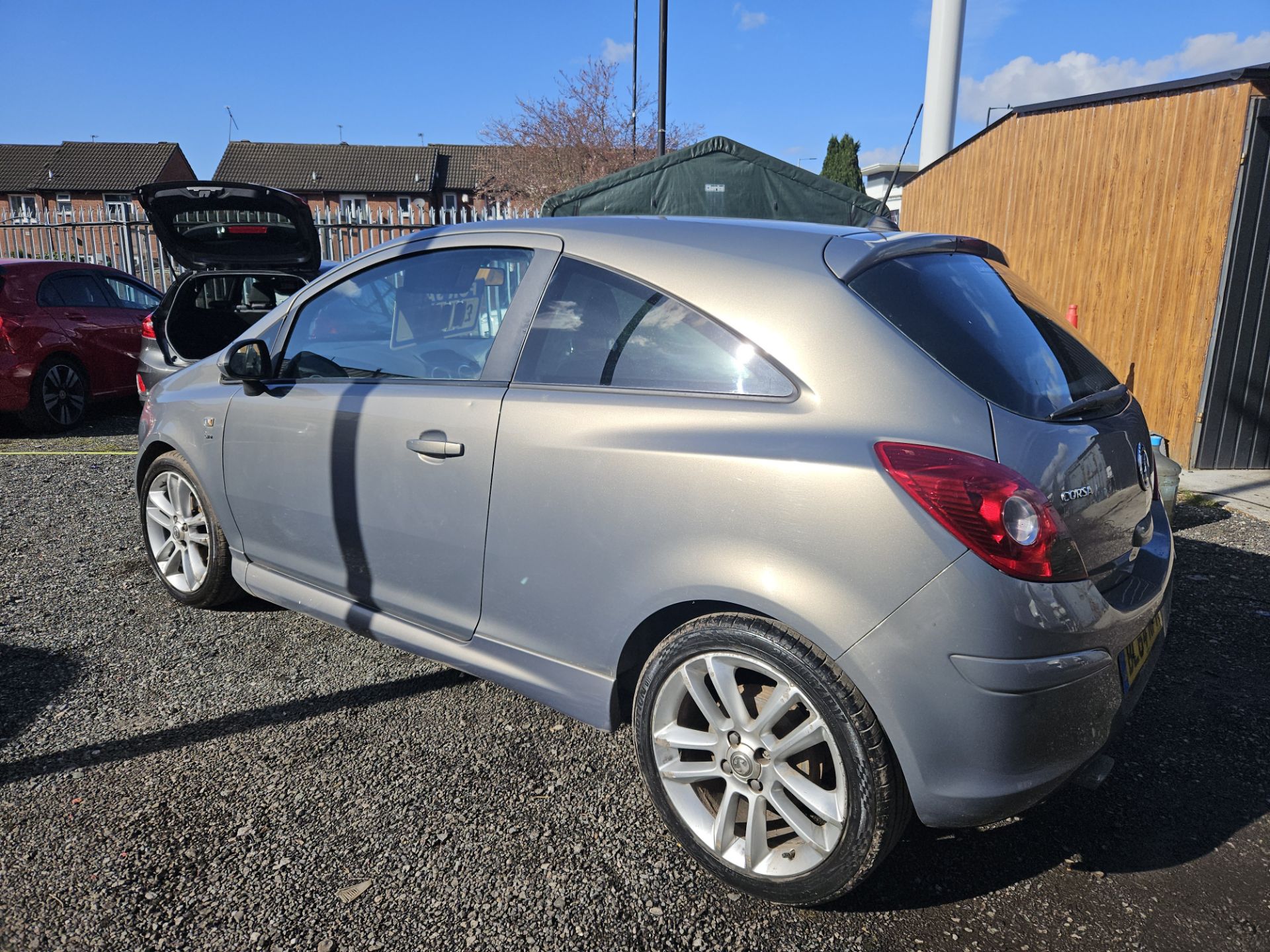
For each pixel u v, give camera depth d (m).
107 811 2.40
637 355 2.28
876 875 2.20
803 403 1.99
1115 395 2.36
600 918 2.04
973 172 10.06
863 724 1.86
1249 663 3.39
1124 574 2.15
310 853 2.25
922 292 2.11
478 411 2.49
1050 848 2.31
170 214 6.11
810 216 9.08
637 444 2.14
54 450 7.18
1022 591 1.77
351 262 3.12
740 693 2.04
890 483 1.81
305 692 3.10
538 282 2.53
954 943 1.98
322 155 49.31
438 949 1.94
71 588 4.05
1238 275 6.40
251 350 3.12
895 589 1.80
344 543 2.93
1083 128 7.84
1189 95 6.62
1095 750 1.93
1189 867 2.24
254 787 2.53
